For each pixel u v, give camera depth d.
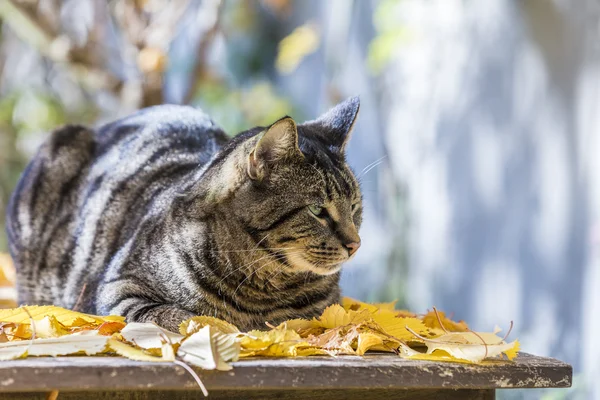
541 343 6.72
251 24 12.21
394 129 9.52
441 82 8.61
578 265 6.39
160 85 7.18
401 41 8.88
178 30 8.74
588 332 6.18
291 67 10.54
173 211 4.11
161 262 3.99
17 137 10.16
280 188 3.93
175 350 2.88
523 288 7.15
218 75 10.15
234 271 3.93
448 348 3.11
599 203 6.14
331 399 3.02
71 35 7.80
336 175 4.09
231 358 2.78
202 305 3.90
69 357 2.84
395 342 3.37
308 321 3.58
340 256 4.01
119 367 2.64
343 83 10.46
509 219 7.41
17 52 10.89
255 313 4.04
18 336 3.20
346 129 4.44
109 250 4.52
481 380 2.96
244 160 3.90
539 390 6.29
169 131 5.03
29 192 5.16
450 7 8.42
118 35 9.20
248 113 10.51
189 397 2.91
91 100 10.77
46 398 2.72
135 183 4.72
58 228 4.96
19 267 5.14
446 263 8.48
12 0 7.14
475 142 7.99
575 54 6.55
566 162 6.61
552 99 6.83
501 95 7.59
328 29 10.59
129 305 3.87
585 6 6.43
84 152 5.19
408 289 9.05
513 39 7.41
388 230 9.44
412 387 2.90
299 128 4.39
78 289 4.61
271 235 3.93
